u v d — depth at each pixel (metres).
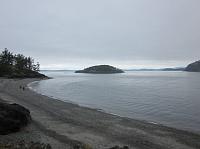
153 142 21.39
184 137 23.27
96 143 20.42
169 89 92.75
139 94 72.00
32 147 15.49
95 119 30.20
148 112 40.12
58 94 68.81
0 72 132.25
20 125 22.48
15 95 51.94
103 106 46.72
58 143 19.67
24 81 117.94
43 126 24.89
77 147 18.14
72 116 31.42
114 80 167.75
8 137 19.92
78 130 24.39
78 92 76.75
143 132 24.58
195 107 46.25
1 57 147.75
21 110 24.56
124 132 24.31
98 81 151.12
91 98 60.56
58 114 32.28
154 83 134.62
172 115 37.47
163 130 25.80
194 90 88.00
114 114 37.19
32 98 48.59
